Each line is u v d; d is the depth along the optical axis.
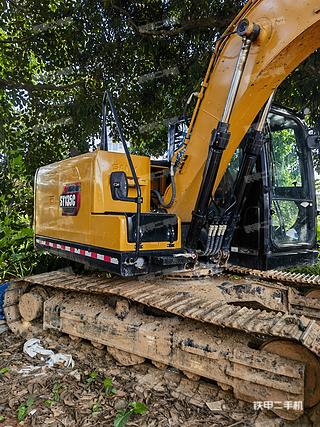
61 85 8.11
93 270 4.53
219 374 2.73
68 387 3.04
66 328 3.72
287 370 2.44
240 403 2.71
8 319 4.36
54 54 7.60
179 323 3.14
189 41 6.95
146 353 3.10
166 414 2.65
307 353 2.49
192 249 3.36
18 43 7.46
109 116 7.86
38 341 3.86
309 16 2.44
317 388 2.47
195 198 3.38
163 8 6.80
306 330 2.45
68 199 3.74
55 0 7.08
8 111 7.62
